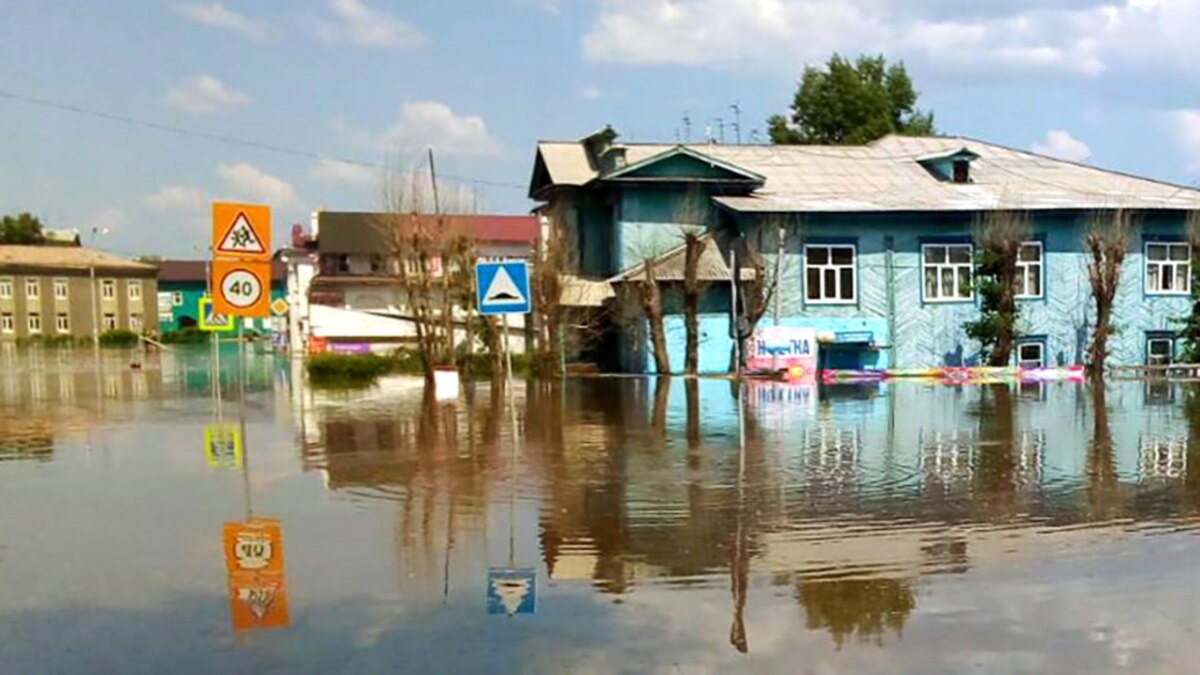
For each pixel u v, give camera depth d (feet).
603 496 32.04
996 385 84.12
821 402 67.41
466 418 56.80
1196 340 100.01
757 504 30.76
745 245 97.25
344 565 23.17
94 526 27.58
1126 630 18.44
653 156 100.27
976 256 99.35
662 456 41.16
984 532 26.78
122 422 56.24
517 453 42.09
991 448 43.47
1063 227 102.53
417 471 37.27
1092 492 32.81
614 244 104.53
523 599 20.43
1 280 268.00
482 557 24.04
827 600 20.39
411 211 93.09
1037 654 17.19
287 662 16.78
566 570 22.77
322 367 92.89
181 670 16.47
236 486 34.14
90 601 20.33
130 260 297.53
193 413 61.46
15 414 61.82
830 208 98.37
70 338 251.60
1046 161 119.44
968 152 109.19
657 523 27.91
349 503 30.89
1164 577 22.09
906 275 100.99
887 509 29.99
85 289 279.90
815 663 16.74
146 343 238.48
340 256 189.47
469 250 95.04
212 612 19.54
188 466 38.88
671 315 98.58
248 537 26.13
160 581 21.84
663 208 101.96
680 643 17.71
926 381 88.89
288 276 208.95
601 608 19.81
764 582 21.79
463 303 97.14
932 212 99.86
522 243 197.16
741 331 93.66
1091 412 59.41
